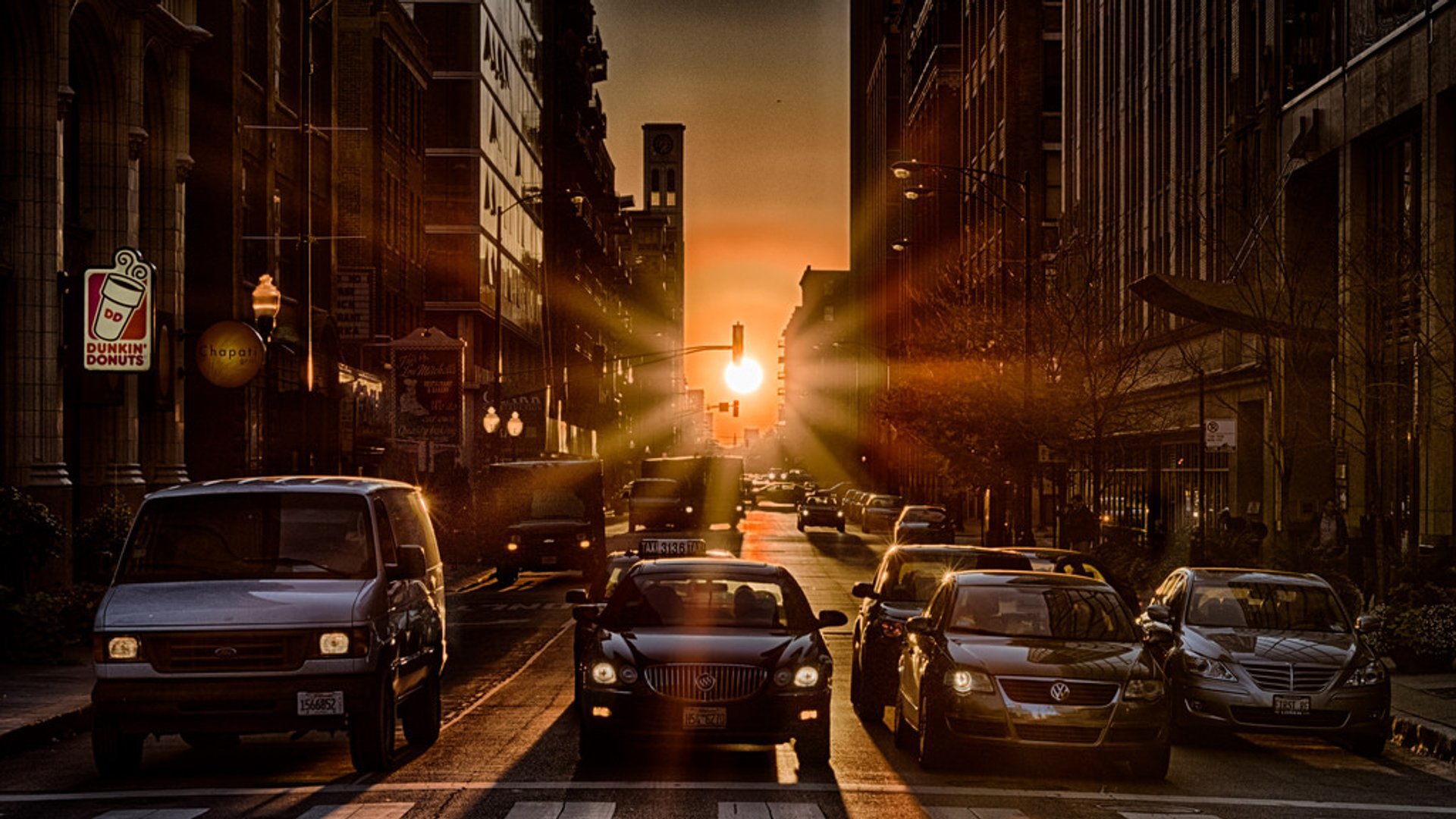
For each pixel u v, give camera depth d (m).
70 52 27.81
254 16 39.81
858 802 11.69
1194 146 45.03
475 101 70.88
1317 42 35.69
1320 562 26.69
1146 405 49.19
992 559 17.97
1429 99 28.89
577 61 101.94
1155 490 49.31
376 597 12.83
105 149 28.45
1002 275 49.03
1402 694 18.33
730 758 13.88
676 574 14.33
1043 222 69.62
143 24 29.19
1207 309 33.28
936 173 92.56
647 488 65.75
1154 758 13.21
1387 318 28.78
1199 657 15.73
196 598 12.51
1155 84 49.59
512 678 19.97
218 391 36.69
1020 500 45.03
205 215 37.12
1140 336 43.19
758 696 12.72
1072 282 43.25
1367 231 28.23
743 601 14.06
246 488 13.52
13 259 24.95
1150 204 49.94
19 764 13.34
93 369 25.98
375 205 54.94
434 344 45.88
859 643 17.23
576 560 38.94
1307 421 31.97
